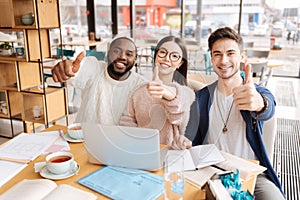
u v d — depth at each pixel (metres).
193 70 1.11
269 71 4.08
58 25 3.00
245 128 1.39
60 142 1.33
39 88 3.10
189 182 1.01
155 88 0.99
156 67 1.00
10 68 3.20
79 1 6.46
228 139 1.42
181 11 6.36
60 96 3.09
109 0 6.34
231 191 0.89
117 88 1.05
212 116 1.43
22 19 2.83
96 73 1.08
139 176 1.03
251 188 0.99
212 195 0.87
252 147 1.38
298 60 6.26
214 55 1.38
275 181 1.37
